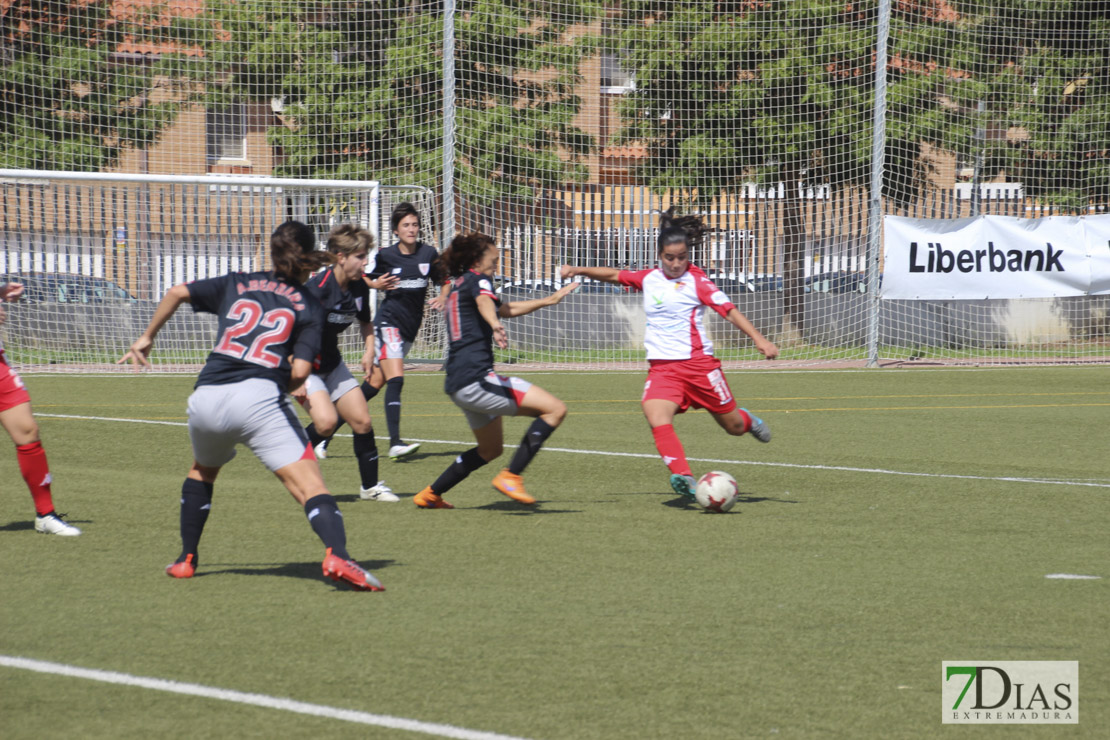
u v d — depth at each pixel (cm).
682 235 2514
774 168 6900
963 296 6328
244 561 1966
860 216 6744
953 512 2462
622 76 7038
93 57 6650
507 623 1595
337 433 3709
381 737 1184
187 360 6081
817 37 6825
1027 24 7000
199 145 6888
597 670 1398
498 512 2436
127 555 1998
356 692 1315
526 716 1245
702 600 1727
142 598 1714
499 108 6775
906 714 1266
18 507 2420
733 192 6931
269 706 1270
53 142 6581
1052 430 3850
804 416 4225
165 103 6812
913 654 1472
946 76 6925
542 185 6869
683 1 6950
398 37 6700
